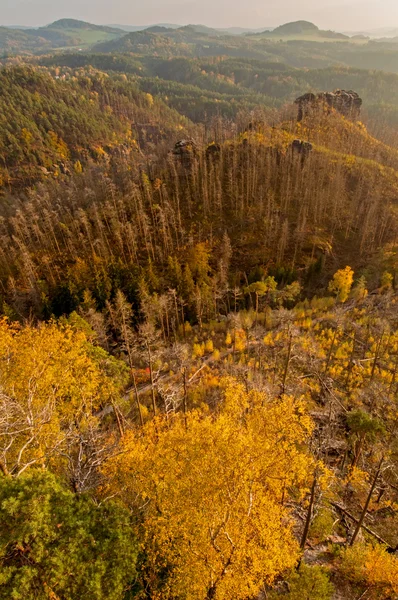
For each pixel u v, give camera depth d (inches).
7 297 3457.2
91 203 4815.5
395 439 1228.5
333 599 912.9
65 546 546.0
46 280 3627.0
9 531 502.9
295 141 4739.2
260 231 4010.8
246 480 800.9
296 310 2802.7
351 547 1012.5
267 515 812.0
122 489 895.1
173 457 892.0
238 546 725.3
